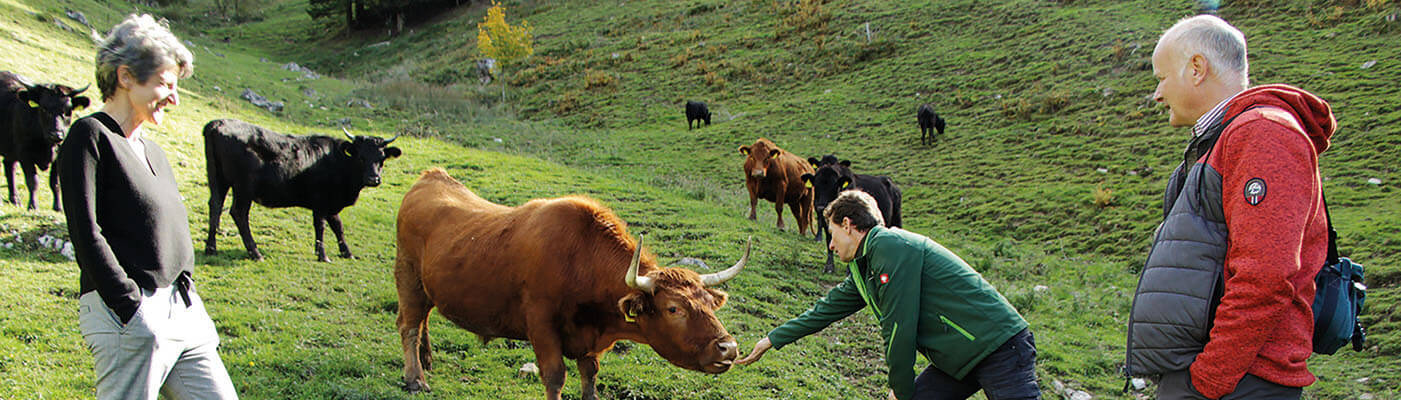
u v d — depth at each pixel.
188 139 18.09
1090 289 13.66
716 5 51.53
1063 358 9.74
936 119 26.61
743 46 42.69
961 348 4.41
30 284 7.96
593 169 24.17
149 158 3.58
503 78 43.00
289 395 6.12
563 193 17.64
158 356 3.38
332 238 12.07
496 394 6.71
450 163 20.16
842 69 36.44
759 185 17.27
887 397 8.16
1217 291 3.05
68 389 5.66
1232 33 3.25
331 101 33.56
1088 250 16.73
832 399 7.69
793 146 27.75
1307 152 2.85
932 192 21.97
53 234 9.80
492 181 18.44
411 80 45.06
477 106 37.81
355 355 7.13
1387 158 18.67
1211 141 3.17
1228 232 3.07
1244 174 2.88
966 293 4.39
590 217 5.64
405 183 17.47
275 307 8.37
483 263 5.90
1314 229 2.97
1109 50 30.16
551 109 38.16
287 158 10.81
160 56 3.42
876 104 31.50
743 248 13.86
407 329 6.64
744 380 7.71
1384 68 23.83
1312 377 2.97
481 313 6.04
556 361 5.60
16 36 26.50
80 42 30.88
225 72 33.97
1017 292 12.48
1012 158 23.75
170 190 3.63
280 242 11.38
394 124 30.05
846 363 9.00
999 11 38.03
